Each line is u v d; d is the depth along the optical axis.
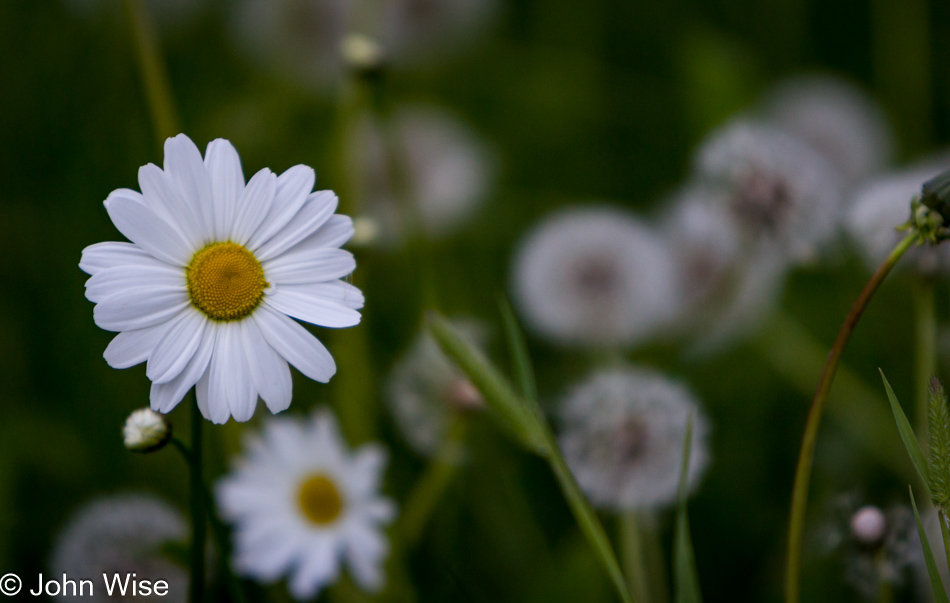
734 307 0.73
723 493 0.69
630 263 0.73
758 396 0.74
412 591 0.64
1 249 0.73
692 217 0.74
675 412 0.65
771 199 0.71
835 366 0.55
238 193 0.54
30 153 0.79
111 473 0.67
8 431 0.67
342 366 0.66
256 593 0.62
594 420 0.65
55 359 0.70
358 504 0.62
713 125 0.86
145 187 0.54
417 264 0.73
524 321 0.77
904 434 0.54
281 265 0.54
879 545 0.57
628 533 0.63
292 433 0.62
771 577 0.66
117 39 0.81
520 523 0.67
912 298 0.77
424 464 0.68
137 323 0.53
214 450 0.65
